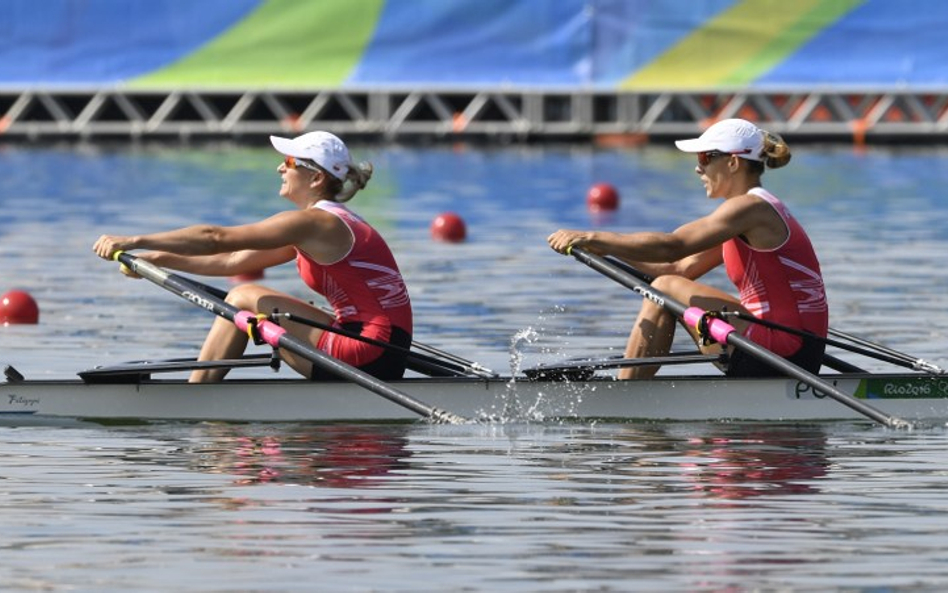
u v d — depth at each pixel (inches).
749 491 1172.5
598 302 2260.1
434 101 5002.5
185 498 1144.2
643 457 1301.7
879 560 986.7
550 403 1483.8
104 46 4953.3
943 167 4338.1
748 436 1401.3
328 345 1488.7
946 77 4798.2
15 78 4970.5
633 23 4832.7
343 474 1229.1
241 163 4414.4
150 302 2272.4
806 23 4805.6
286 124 4987.7
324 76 4909.0
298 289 2401.6
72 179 3996.1
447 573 958.4
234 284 2465.6
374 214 3371.1
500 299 2283.5
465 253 2800.2
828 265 2618.1
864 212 3371.1
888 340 1924.2
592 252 1502.2
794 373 1441.9
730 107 4955.7
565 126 5017.2
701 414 1489.9
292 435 1398.9
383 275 1496.1
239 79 4921.3
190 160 4505.4
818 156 4675.2
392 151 4795.8
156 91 4936.0
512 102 5191.9
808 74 4805.6
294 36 4906.5
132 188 3784.5
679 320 1525.6
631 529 1059.9
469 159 4586.6
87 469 1246.3
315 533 1047.0
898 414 1503.4
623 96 5022.1
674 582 943.7
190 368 1472.7
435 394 1477.6
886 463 1278.3
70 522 1074.1
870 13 4788.4
